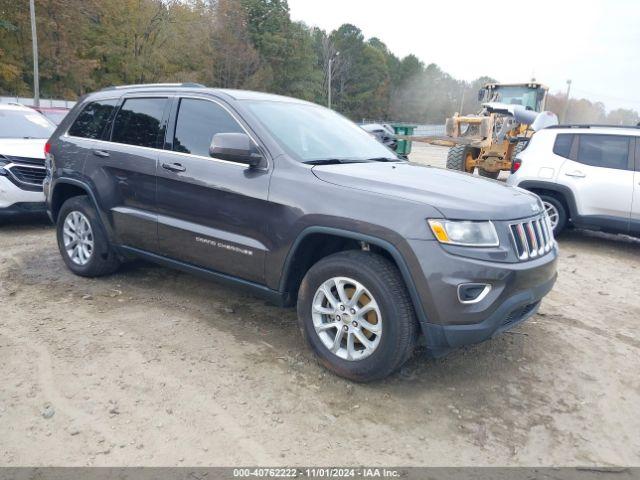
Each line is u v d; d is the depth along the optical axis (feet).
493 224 10.68
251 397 10.87
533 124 42.47
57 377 11.30
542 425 10.55
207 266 13.76
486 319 10.50
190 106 14.39
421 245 10.30
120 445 9.30
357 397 11.05
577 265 22.57
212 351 12.69
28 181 23.49
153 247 14.90
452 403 11.08
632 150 24.17
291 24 212.43
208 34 162.30
